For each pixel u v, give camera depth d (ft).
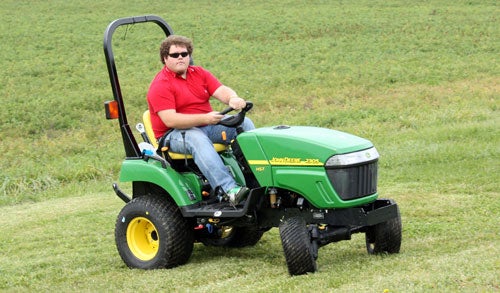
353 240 39.27
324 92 123.34
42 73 146.20
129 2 232.94
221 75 141.49
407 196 49.57
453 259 31.73
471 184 52.75
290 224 31.83
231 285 31.35
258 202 33.47
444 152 63.98
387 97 115.96
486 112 92.43
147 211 35.40
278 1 231.91
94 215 51.93
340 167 31.65
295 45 170.30
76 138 99.76
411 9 209.56
